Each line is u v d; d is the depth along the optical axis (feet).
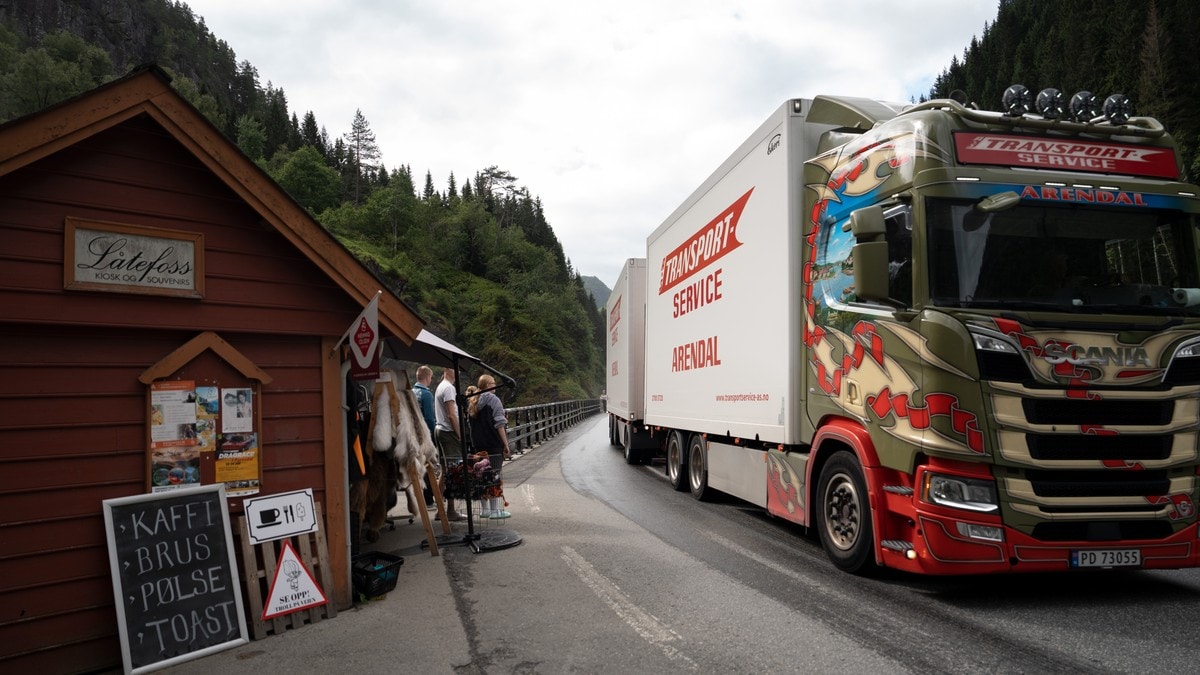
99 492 14.82
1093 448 16.11
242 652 15.03
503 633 15.46
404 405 23.75
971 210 17.10
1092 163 17.80
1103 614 15.85
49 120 14.07
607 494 35.73
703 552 22.61
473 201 565.53
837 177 20.70
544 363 400.06
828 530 20.45
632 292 49.60
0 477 13.75
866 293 17.20
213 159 16.05
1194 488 16.52
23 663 13.73
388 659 14.23
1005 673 12.55
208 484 16.10
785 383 22.70
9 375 13.98
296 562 16.83
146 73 15.21
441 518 24.91
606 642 14.65
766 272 24.40
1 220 13.91
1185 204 17.66
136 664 14.25
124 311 15.19
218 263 16.53
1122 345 16.39
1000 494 15.93
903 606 16.63
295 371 17.76
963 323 16.12
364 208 494.59
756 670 12.96
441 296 414.21
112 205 15.17
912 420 16.72
